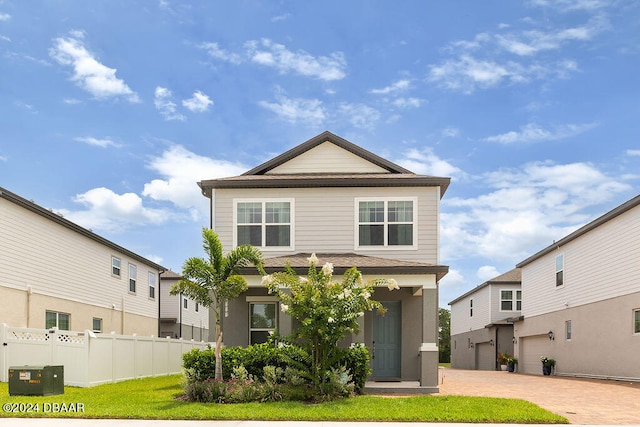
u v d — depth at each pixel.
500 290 38.56
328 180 18.73
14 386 13.91
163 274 38.53
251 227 19.00
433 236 18.58
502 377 25.09
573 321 26.19
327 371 13.48
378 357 17.75
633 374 20.58
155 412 11.27
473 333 43.03
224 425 10.29
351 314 13.23
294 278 14.05
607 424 10.84
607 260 22.81
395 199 18.83
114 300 28.17
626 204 20.61
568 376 26.52
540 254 30.25
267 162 20.36
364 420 10.76
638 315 20.30
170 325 37.50
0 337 17.22
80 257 24.58
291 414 11.09
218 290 14.10
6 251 18.97
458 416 10.93
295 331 14.18
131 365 19.56
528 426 10.41
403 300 17.80
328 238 18.80
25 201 19.73
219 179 19.14
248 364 14.57
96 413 11.20
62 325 22.92
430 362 15.55
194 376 14.34
